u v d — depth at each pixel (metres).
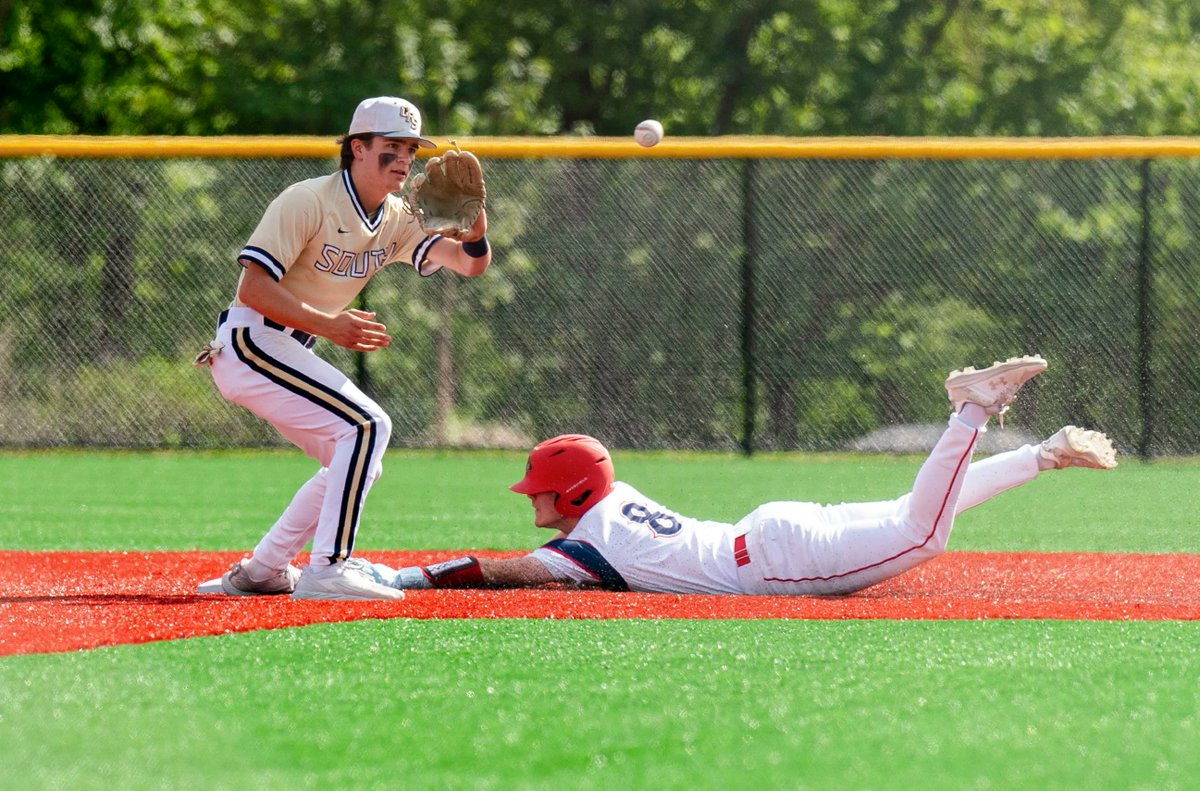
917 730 9.56
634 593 15.95
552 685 10.85
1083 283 37.91
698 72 64.06
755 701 10.35
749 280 38.75
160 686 10.69
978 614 14.25
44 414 39.28
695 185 38.78
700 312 38.84
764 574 15.85
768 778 8.49
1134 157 37.12
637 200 38.91
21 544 22.86
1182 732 9.54
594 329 39.06
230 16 61.19
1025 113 64.56
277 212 15.27
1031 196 38.12
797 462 37.22
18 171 39.19
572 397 39.12
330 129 57.56
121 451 39.22
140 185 39.16
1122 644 12.52
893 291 38.56
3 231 39.19
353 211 15.75
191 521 26.05
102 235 39.22
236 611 14.12
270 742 9.22
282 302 15.12
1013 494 29.88
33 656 11.70
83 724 9.60
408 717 9.87
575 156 37.72
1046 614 14.26
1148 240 37.53
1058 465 15.93
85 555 20.83
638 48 64.75
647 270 38.94
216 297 39.25
